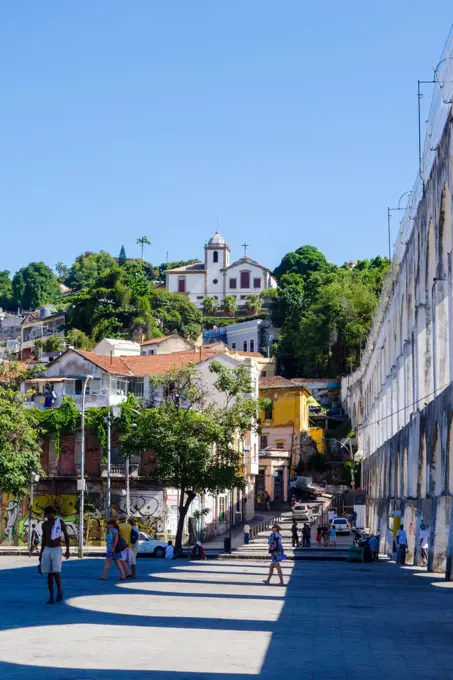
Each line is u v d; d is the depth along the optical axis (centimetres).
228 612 2264
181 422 5628
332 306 13075
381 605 2538
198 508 6912
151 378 5925
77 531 6631
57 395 7231
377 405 7700
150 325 14512
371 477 8212
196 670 1368
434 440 3891
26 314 19138
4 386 6744
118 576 3481
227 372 5850
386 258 16888
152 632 1814
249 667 1414
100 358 7500
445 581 3519
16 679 1262
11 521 6738
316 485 10269
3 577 3397
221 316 17788
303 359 13538
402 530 4941
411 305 5084
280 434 10775
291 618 2164
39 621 1947
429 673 1392
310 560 5378
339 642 1739
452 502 3491
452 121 3403
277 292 15950
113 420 6556
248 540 6838
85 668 1360
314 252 19388
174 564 4684
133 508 6600
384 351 7019
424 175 4259
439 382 3928
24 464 5828
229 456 5744
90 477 6656
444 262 3856
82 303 14825
